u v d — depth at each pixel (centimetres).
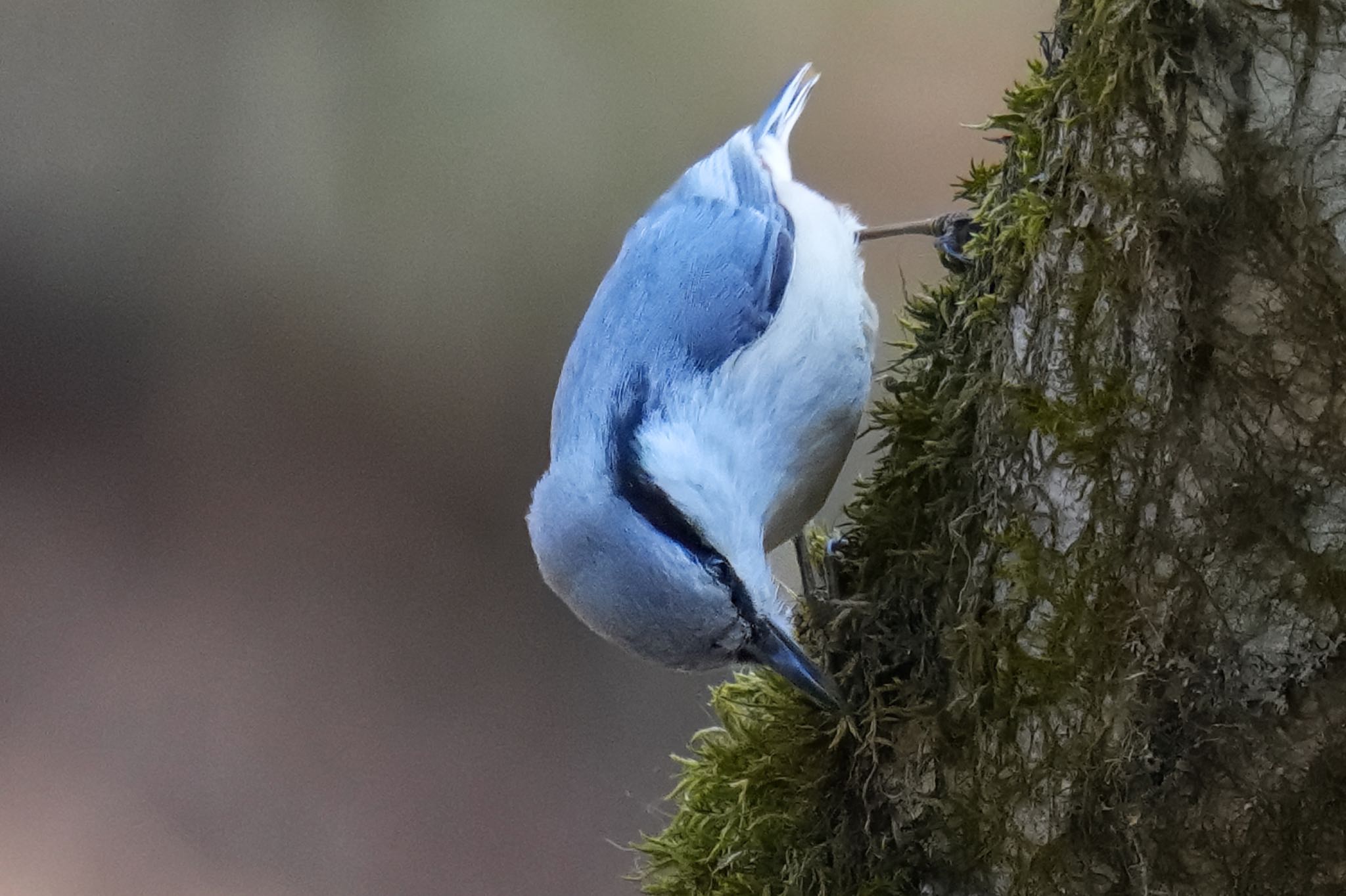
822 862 451
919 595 445
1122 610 365
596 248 1052
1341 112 329
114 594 1064
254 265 1080
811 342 533
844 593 490
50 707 1028
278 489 1090
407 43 1038
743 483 506
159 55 1049
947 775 418
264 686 1034
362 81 1048
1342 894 341
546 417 1069
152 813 979
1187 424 354
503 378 1075
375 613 1055
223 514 1092
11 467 1091
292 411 1095
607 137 1036
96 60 1047
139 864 955
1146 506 361
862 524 477
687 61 1008
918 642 442
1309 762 343
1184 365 354
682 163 1023
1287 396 342
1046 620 384
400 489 1083
